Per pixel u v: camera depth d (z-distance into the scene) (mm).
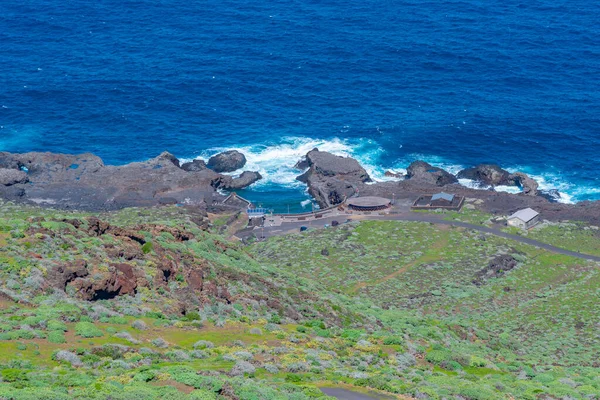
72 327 74625
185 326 82500
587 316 125500
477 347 102812
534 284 139125
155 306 85750
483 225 163125
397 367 82750
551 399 79312
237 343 79375
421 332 102438
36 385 60875
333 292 117000
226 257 110938
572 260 149125
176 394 61656
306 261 147875
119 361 68312
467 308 128875
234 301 95375
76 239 90438
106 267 86000
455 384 77125
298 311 99250
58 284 81125
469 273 142375
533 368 96375
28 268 81250
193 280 94250
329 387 70375
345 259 148250
